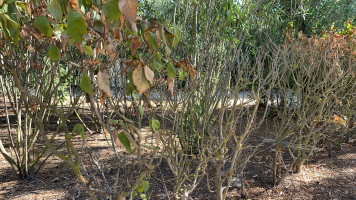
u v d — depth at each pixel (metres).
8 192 3.19
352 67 3.50
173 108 2.57
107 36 1.04
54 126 6.06
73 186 3.32
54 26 1.07
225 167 3.60
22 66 1.12
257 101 2.22
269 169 3.83
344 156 4.30
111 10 0.85
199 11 3.59
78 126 1.29
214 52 3.15
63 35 0.98
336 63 3.10
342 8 6.37
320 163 4.08
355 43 3.62
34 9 1.10
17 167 3.55
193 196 3.12
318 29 6.12
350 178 3.56
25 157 3.50
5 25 0.96
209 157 2.33
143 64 0.92
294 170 3.84
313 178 3.61
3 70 3.18
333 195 3.16
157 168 3.75
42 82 3.21
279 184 3.43
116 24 1.08
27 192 3.19
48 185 3.36
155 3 3.77
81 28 0.83
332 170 3.83
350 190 3.25
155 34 1.08
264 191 3.27
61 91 5.74
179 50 3.28
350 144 4.85
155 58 1.22
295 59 3.94
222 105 2.45
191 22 3.70
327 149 4.58
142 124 5.73
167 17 3.75
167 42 1.05
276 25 4.45
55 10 0.92
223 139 2.24
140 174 1.51
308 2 6.02
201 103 3.24
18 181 3.47
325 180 3.55
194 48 3.16
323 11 6.23
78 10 0.96
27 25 1.05
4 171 3.76
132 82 1.00
